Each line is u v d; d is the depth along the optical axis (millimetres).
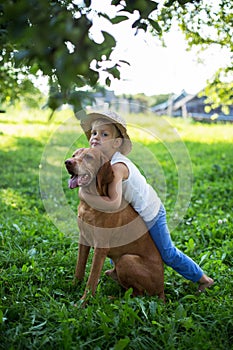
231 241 5492
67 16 2561
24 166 11555
